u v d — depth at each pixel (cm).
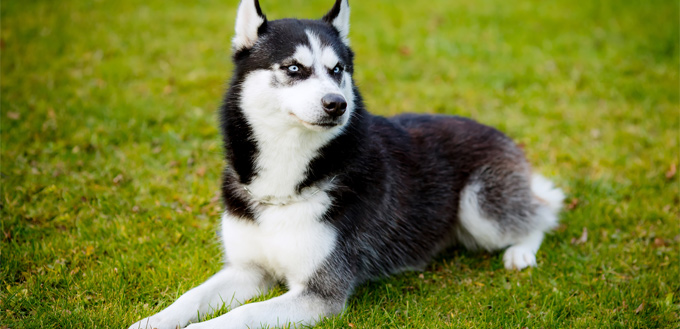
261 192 347
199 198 478
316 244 342
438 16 1015
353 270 364
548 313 361
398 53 855
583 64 838
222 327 308
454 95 732
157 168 526
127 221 438
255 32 352
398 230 394
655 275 405
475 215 425
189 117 627
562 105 719
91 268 385
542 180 482
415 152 408
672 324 357
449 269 423
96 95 661
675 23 987
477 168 429
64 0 938
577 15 1039
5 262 379
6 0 910
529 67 815
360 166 358
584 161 584
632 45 905
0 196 455
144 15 923
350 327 339
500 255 439
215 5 1010
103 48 792
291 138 336
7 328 320
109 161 526
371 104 698
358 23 962
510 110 701
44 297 355
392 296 385
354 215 356
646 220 486
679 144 622
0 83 657
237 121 350
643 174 561
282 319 326
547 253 437
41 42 780
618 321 356
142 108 634
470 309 369
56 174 492
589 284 398
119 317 334
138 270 386
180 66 766
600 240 461
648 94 746
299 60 337
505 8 1066
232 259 367
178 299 337
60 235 417
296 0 1024
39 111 602
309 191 345
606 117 688
